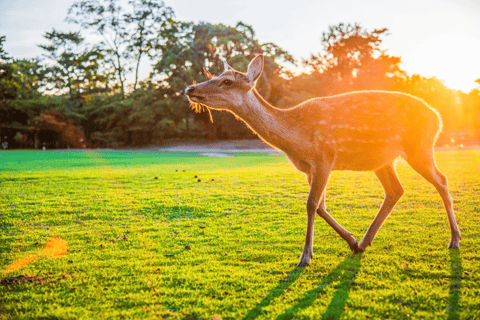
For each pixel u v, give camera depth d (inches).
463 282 177.6
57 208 367.9
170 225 305.7
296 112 219.3
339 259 215.3
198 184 518.9
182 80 2188.7
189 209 361.1
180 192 453.4
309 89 2235.5
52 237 272.4
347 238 224.5
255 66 214.8
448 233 260.2
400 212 327.0
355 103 219.5
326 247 236.7
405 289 172.4
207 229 289.6
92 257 227.5
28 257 228.7
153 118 2290.8
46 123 2330.2
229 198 409.7
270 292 173.6
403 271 193.9
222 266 207.5
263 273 196.1
